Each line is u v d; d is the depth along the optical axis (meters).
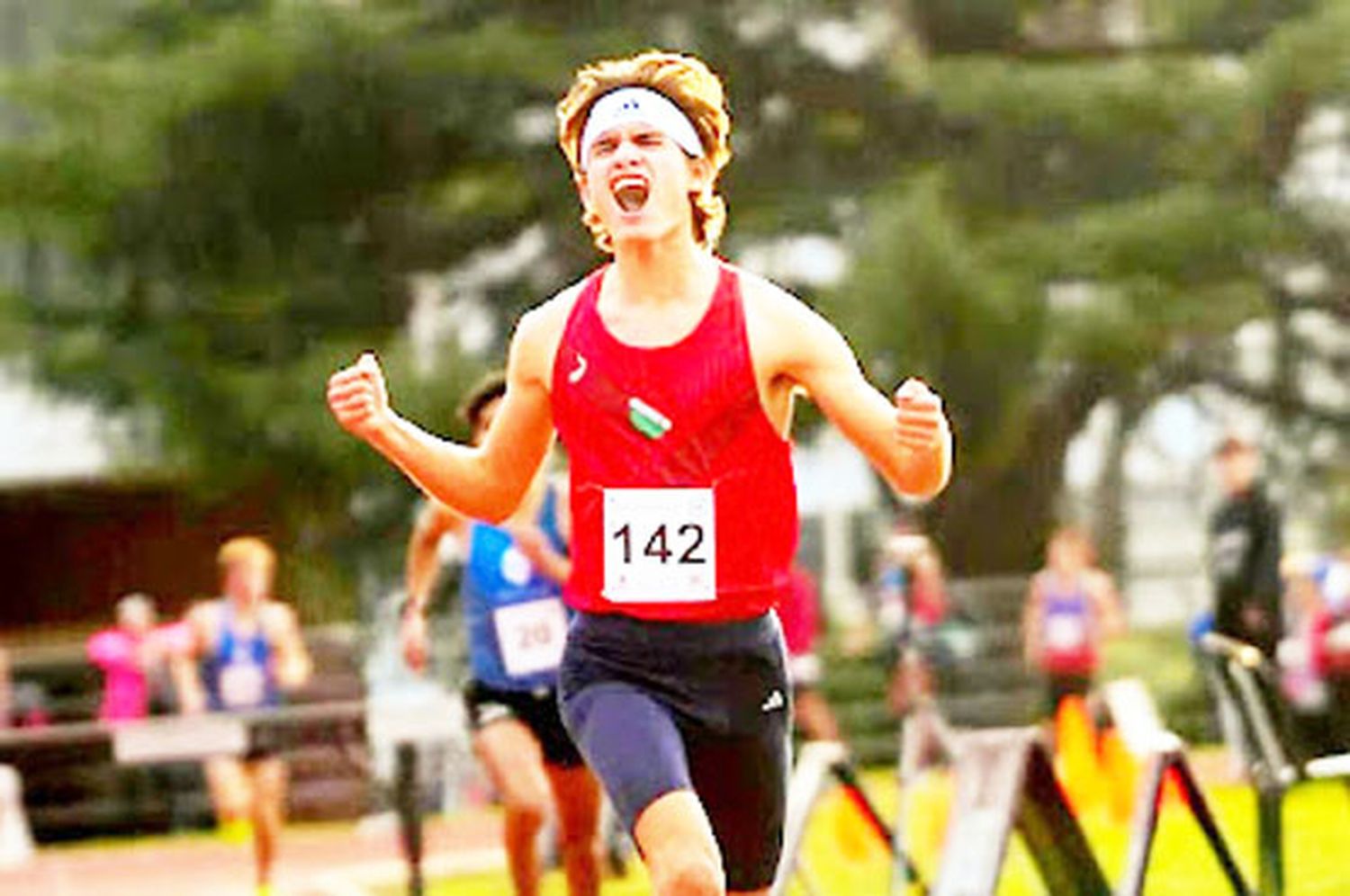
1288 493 83.69
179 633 52.12
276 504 75.56
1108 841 38.53
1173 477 89.31
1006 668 56.31
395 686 51.62
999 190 72.88
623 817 15.75
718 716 16.08
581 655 16.25
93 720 54.97
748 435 16.00
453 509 16.62
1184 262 69.94
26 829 52.25
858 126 73.69
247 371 71.69
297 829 50.16
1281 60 70.19
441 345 69.56
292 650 41.16
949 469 15.66
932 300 66.81
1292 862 34.72
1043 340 68.12
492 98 72.19
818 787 25.86
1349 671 46.31
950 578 78.62
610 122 16.11
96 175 71.94
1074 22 77.69
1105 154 72.75
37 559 85.00
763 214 71.81
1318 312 77.12
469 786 51.06
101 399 74.00
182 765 53.09
